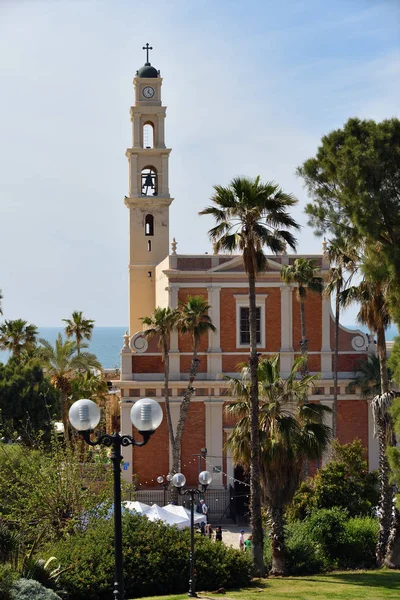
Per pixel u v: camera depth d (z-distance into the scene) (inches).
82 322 3501.5
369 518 1814.7
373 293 1724.9
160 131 3080.7
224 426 2605.8
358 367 2672.2
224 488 2576.3
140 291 3065.9
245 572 1423.5
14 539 1175.6
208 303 2625.5
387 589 1362.0
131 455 2573.8
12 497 1529.3
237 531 2309.3
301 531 1747.0
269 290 2645.2
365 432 2650.1
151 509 1797.5
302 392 1684.3
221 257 2632.9
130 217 3068.4
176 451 2459.4
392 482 1476.4
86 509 1462.8
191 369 2477.9
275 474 1614.2
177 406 2593.5
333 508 1813.5
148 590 1330.0
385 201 1408.7
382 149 1416.1
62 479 1510.8
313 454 1637.6
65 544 1333.7
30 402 2637.8
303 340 2514.8
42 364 2886.3
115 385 2591.0
